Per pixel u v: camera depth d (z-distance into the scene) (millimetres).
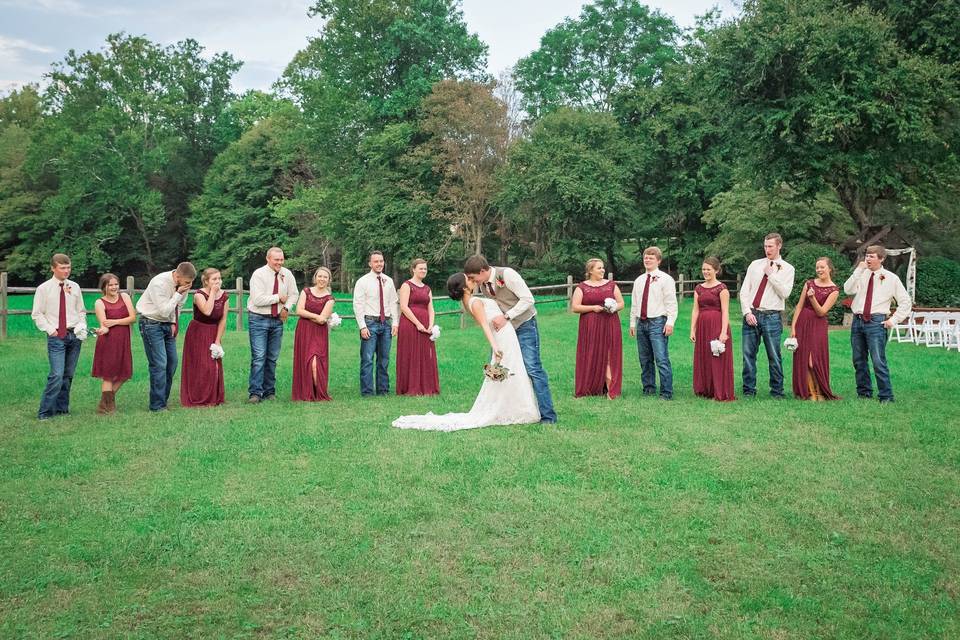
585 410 7648
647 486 4938
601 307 8609
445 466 5414
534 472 5230
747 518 4355
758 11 19094
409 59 39125
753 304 8727
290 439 6320
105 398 7871
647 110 35219
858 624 3152
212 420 7285
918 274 21438
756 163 20281
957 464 5461
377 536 4094
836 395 8656
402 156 36562
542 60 41156
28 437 6535
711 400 8398
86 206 46500
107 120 45625
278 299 8656
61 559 3812
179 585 3529
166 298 7863
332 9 38656
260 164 45938
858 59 17797
